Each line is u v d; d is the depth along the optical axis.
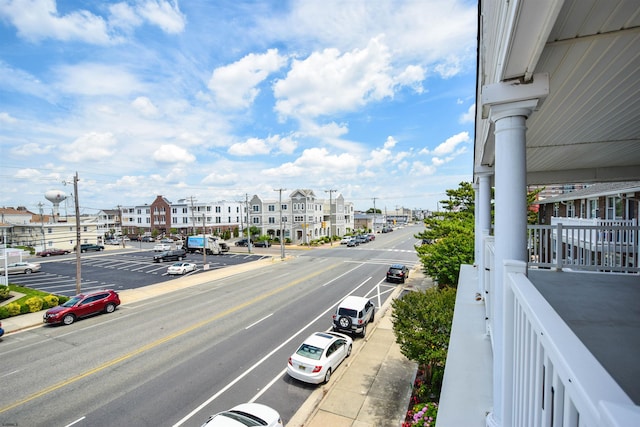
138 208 70.31
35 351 11.35
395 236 64.44
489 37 2.88
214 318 14.75
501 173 2.62
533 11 1.79
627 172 8.02
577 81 3.08
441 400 3.32
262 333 12.90
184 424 7.48
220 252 40.06
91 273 26.89
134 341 12.14
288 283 22.28
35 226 43.34
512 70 2.43
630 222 10.13
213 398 8.52
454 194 23.66
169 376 9.59
